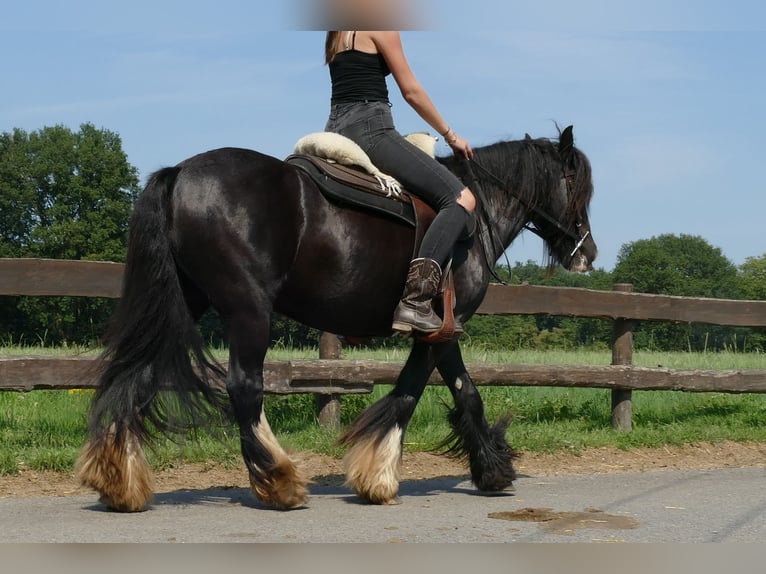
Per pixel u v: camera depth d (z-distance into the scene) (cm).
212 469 618
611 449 742
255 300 453
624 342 852
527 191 570
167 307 450
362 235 480
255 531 428
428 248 489
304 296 479
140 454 470
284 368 723
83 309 5266
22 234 6319
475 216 528
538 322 3584
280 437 714
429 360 514
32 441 675
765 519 476
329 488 581
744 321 889
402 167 498
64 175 6266
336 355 761
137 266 451
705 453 745
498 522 462
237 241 447
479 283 533
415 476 631
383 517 470
